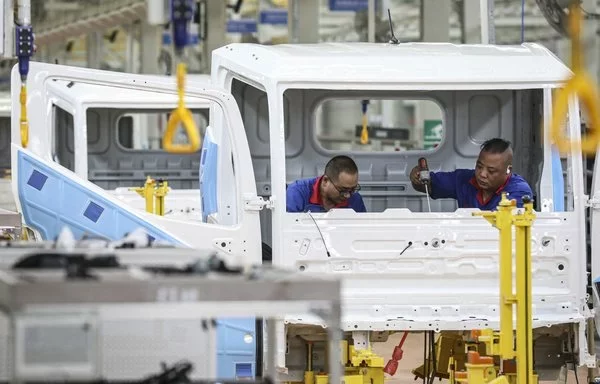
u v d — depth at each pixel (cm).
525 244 1573
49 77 1745
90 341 888
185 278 884
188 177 3150
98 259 966
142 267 973
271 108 1739
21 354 855
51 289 851
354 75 1764
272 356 1161
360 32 4262
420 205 2059
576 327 1764
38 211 1725
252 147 1995
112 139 3119
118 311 879
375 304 1727
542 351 1806
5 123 3438
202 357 1196
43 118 1744
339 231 1727
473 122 2031
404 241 1733
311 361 1747
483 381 1664
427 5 3659
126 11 4284
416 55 1822
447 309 1736
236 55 1842
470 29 3266
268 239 1920
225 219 1844
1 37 1967
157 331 1192
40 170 1725
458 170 1936
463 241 1739
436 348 1944
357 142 4494
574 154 1773
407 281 1741
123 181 3117
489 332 1683
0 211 1780
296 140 2023
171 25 2003
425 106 4609
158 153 3148
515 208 1720
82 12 4666
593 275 1811
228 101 1750
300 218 1723
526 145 1992
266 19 4838
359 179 2055
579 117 1786
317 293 905
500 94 2014
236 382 1071
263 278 909
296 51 1838
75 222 1719
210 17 4188
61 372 875
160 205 2255
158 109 3012
